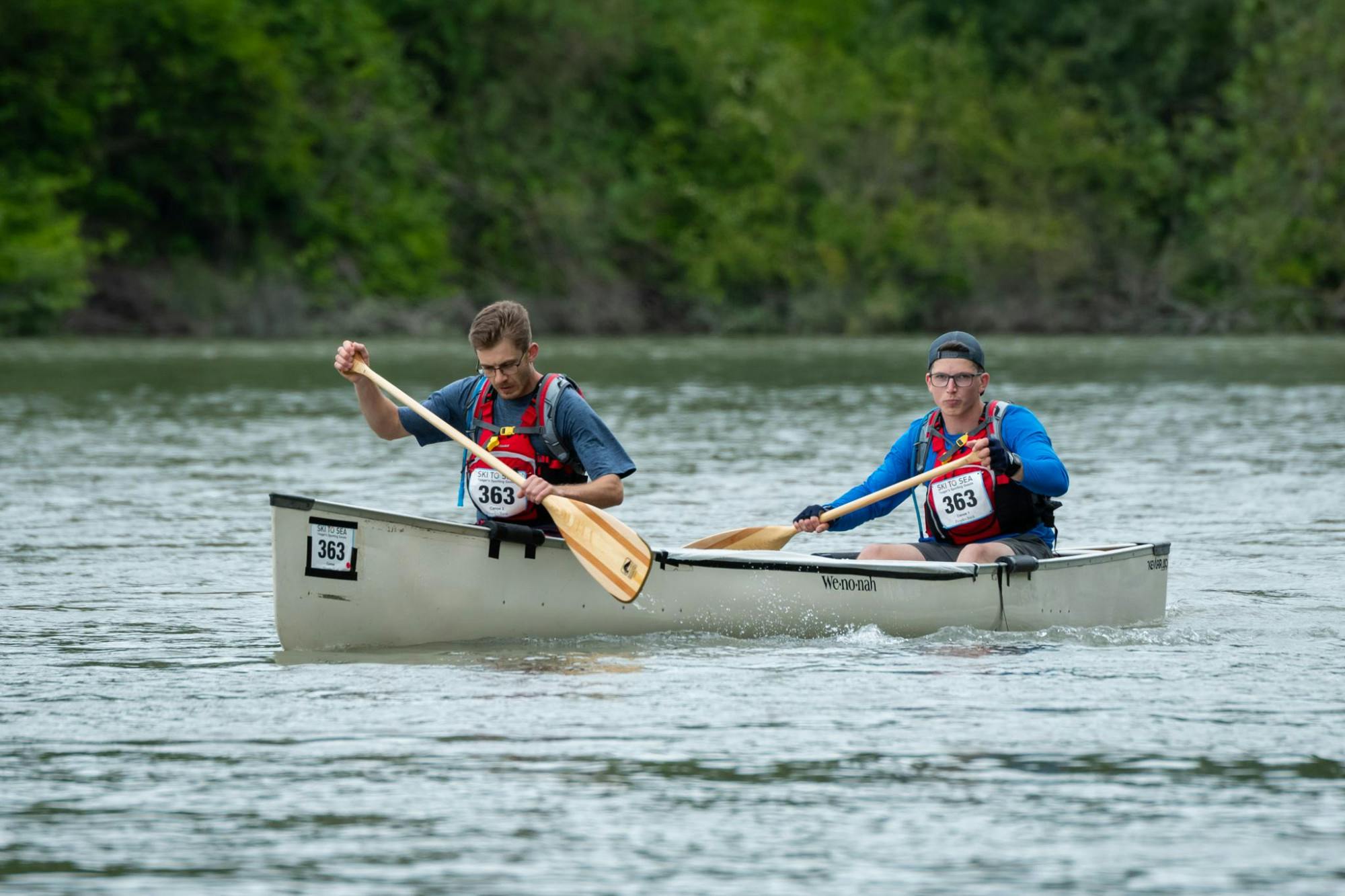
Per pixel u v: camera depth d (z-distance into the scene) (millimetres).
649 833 15180
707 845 14844
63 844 14898
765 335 175125
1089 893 13711
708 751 17938
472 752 17859
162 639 24469
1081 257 178375
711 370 103812
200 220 154500
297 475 47406
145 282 148250
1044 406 72812
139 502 41094
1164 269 178625
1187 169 184875
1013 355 125000
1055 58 189625
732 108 178750
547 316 170500
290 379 90625
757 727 18984
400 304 159000
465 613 23953
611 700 20391
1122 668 22578
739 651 23781
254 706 20016
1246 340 156875
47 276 134875
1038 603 25688
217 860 14461
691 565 24516
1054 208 182625
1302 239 169500
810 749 18000
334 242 159125
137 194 149500
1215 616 27188
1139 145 184625
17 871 14203
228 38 149375
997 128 186125
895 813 15758
